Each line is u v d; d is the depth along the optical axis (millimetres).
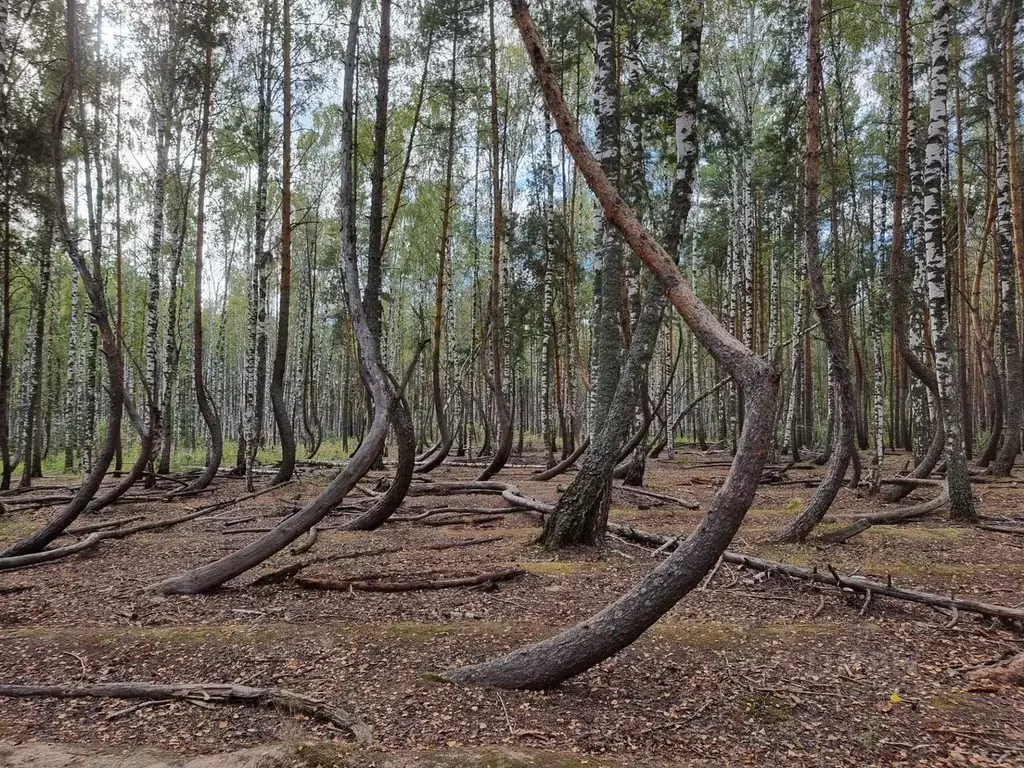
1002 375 22312
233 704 3855
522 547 7945
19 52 12602
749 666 4410
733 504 3570
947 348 9625
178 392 34156
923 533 8562
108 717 3707
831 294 20172
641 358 7926
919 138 17938
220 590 6273
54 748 3352
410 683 4039
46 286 15352
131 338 28234
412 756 3150
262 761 3170
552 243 19750
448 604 5727
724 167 21547
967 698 3932
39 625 5273
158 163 15258
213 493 13789
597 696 3957
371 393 7430
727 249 23438
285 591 6219
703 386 31531
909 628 5152
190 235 25594
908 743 3428
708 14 19375
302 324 29750
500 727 3527
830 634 4992
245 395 17969
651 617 3730
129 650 4648
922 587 6207
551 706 3789
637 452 13195
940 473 13953
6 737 3486
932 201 9789
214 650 4629
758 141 19750
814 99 8055
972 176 20438
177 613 5539
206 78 14773
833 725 3627
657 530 8867
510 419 13344
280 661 4438
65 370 30547
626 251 12688
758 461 3562
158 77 15461
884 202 20781
